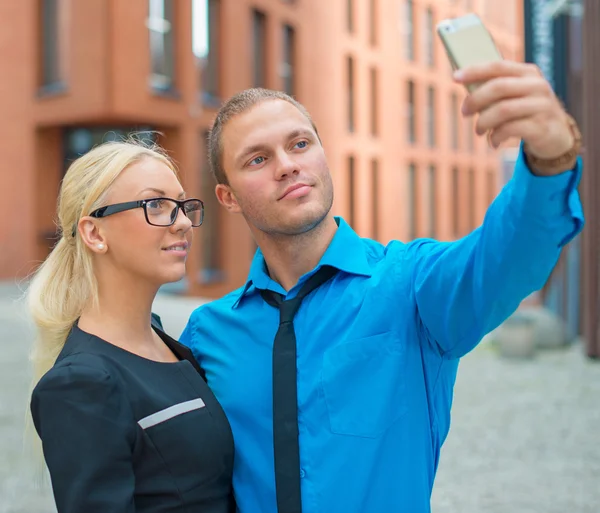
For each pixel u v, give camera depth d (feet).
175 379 5.29
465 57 3.28
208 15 45.01
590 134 25.29
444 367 5.22
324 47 59.36
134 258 5.25
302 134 5.19
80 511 4.40
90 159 5.43
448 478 14.47
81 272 5.44
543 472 14.71
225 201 5.69
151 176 5.34
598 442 16.66
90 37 39.22
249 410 5.33
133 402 4.87
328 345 5.12
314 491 4.88
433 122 81.87
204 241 44.96
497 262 4.01
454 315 4.58
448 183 84.38
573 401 20.66
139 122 41.57
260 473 5.21
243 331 5.60
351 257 5.31
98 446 4.51
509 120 3.11
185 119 42.88
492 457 15.76
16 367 24.79
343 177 64.44
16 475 14.42
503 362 26.81
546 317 30.27
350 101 66.54
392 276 5.12
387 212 72.23
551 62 32.37
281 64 52.03
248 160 5.23
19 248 48.55
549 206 3.65
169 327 27.09
